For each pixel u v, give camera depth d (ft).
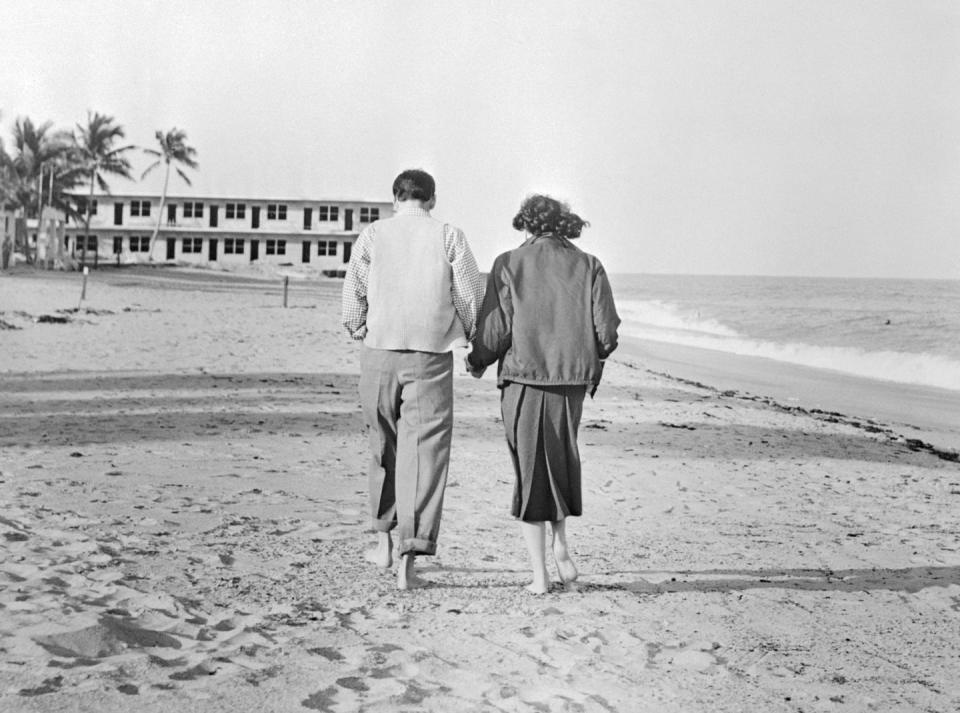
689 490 29.68
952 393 97.04
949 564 21.33
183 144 317.83
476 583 17.69
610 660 13.89
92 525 20.74
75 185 268.62
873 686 13.43
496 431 40.09
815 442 44.68
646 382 72.33
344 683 12.40
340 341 82.64
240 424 37.63
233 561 18.47
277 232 314.55
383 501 17.90
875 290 412.57
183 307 122.01
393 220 16.97
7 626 13.58
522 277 16.71
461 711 11.73
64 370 54.54
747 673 13.69
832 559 21.33
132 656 12.84
